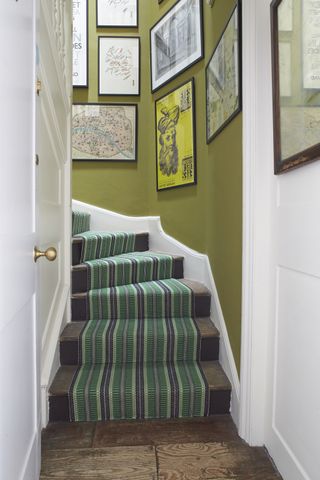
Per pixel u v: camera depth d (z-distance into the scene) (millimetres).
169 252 2877
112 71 3205
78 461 1418
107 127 3215
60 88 1898
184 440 1549
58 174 1973
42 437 1558
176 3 2717
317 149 1029
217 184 2076
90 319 2172
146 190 3240
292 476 1242
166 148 2906
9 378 882
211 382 1752
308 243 1138
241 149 1632
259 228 1461
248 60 1466
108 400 1675
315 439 1095
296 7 1160
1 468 821
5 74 802
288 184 1295
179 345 1958
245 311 1528
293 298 1250
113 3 3188
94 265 2283
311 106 1077
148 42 3186
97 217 3213
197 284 2412
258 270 1474
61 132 1971
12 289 862
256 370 1496
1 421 817
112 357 1935
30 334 1126
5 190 804
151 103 3148
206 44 2322
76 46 3166
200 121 2459
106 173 3229
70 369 1869
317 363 1084
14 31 880
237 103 1656
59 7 1890
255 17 1431
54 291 1898
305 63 1112
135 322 2129
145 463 1410
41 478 1331
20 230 952
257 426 1510
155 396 1693
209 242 2293
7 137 824
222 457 1444
